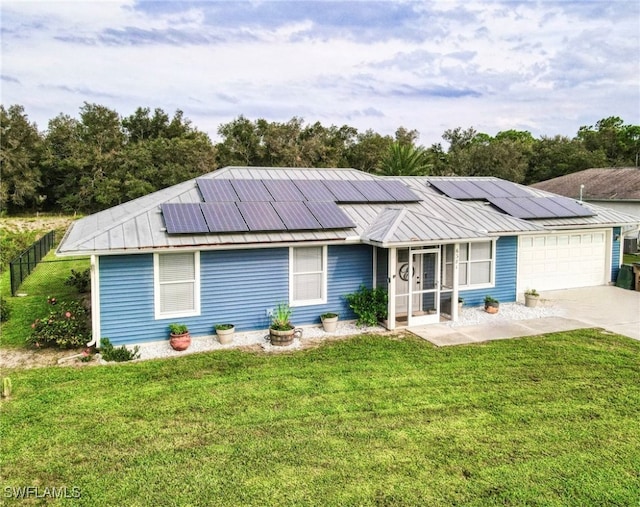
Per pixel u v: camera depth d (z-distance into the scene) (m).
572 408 7.66
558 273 17.64
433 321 12.91
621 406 7.74
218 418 7.31
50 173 49.12
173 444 6.54
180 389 8.42
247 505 5.26
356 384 8.66
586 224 16.64
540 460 6.16
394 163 39.91
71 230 13.26
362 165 56.69
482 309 14.46
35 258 21.88
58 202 47.81
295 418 7.31
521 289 17.05
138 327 10.87
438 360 9.96
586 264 18.16
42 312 13.83
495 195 17.44
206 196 12.75
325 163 54.09
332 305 12.74
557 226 16.03
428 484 5.64
